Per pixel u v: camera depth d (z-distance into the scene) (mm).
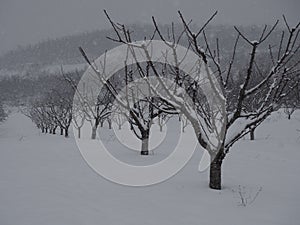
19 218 4812
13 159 10641
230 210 5465
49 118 35750
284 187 7266
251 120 7012
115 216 5059
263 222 4922
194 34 5918
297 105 28812
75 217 4930
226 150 6852
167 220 4945
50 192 6293
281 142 20062
